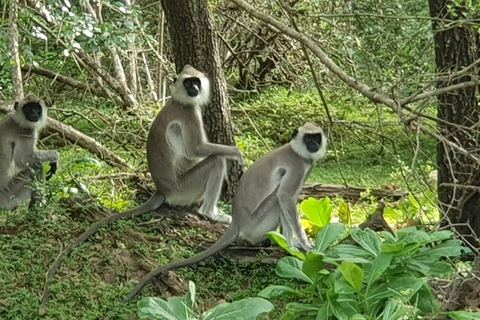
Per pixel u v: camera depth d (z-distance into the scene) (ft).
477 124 27.35
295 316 26.99
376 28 41.29
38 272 30.55
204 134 39.70
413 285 25.67
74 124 62.49
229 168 45.27
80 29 45.16
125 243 33.06
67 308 28.68
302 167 35.04
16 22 45.88
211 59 44.11
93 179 47.93
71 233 33.50
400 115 26.99
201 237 35.22
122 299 29.66
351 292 25.57
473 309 27.35
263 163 35.24
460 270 29.30
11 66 46.11
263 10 58.29
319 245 28.53
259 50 66.13
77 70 64.34
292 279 31.76
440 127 35.58
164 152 38.29
